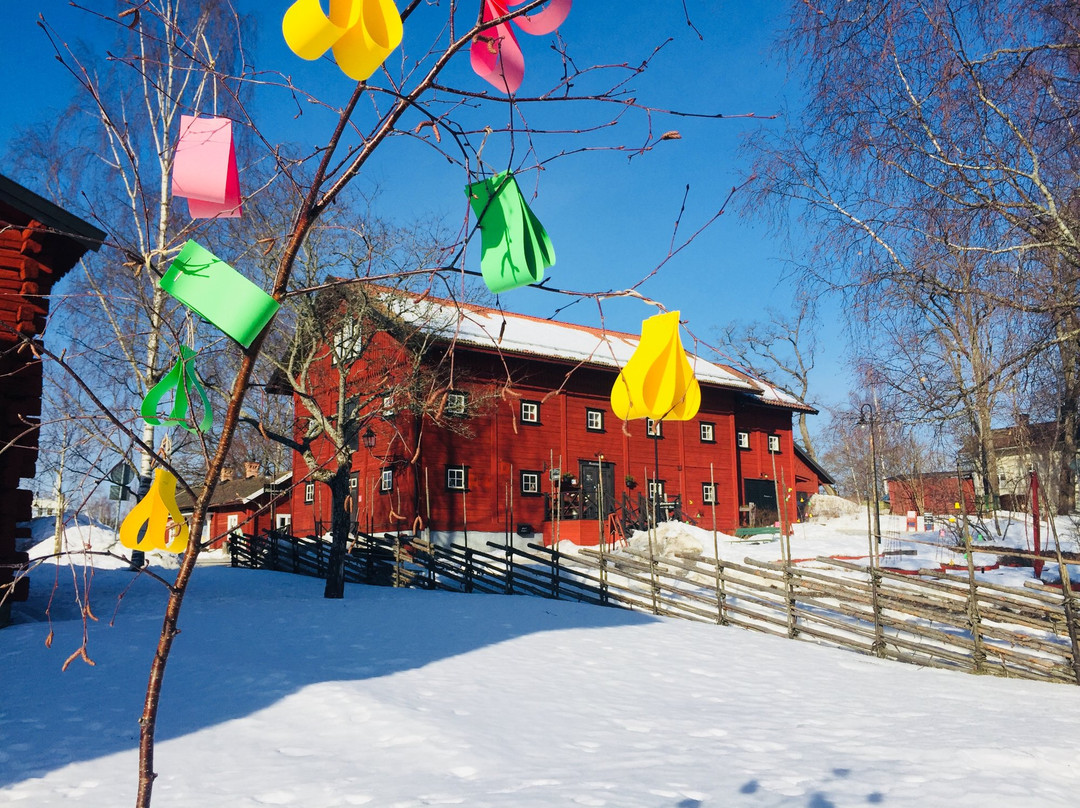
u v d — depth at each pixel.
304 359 13.83
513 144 1.47
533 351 25.34
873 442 10.74
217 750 5.25
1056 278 8.01
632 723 6.29
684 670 8.65
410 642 9.51
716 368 32.03
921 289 8.45
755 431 32.97
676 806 4.12
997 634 9.60
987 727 6.11
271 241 1.48
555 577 15.19
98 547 17.11
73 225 9.91
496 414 25.50
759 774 4.79
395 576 18.50
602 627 11.35
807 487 35.09
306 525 28.86
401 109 1.43
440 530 24.03
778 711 6.86
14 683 7.02
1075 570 14.91
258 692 6.66
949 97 7.68
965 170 8.12
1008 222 7.95
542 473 26.45
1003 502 21.80
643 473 28.86
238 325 1.22
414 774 4.75
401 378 14.52
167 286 1.23
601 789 4.45
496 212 1.34
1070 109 7.64
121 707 6.26
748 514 30.94
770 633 12.07
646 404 1.20
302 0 1.00
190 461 22.22
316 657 8.36
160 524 1.47
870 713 6.80
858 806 4.13
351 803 4.24
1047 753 5.12
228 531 1.57
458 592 16.61
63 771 4.80
